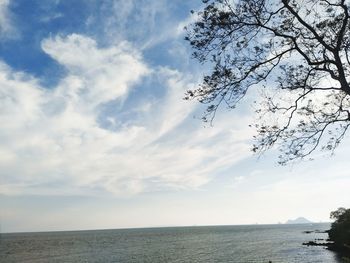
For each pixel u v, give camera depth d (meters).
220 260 73.88
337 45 11.05
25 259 89.50
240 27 11.75
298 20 11.34
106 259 82.94
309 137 12.40
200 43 12.02
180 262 72.62
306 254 78.00
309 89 12.12
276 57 11.83
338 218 93.31
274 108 12.50
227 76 11.91
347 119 12.16
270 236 172.62
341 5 11.31
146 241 159.50
